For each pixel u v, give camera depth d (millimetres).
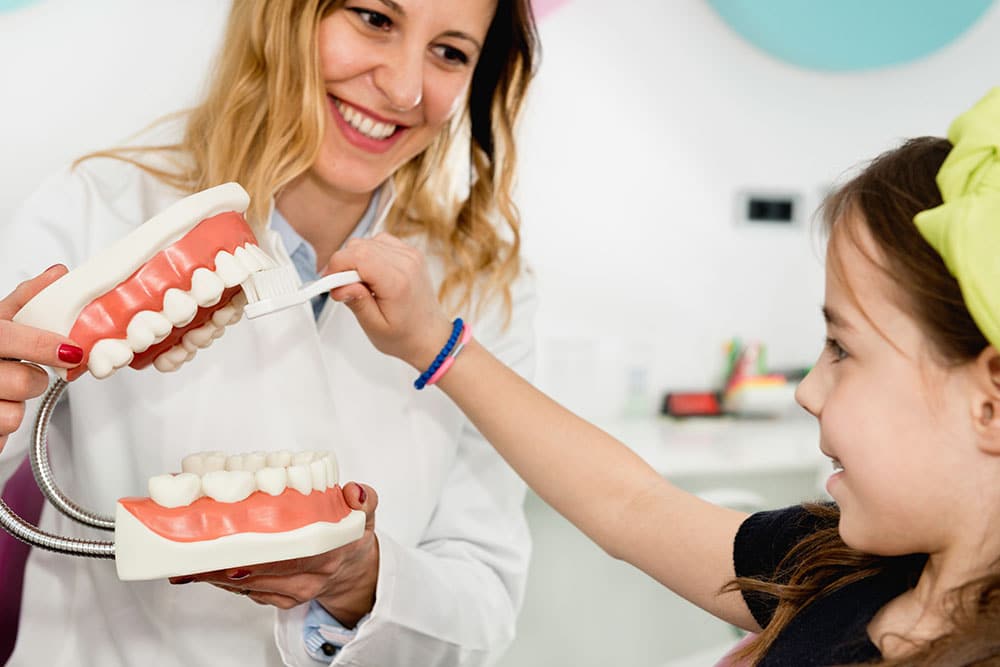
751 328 3008
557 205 2686
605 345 2807
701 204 2879
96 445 1287
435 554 1438
